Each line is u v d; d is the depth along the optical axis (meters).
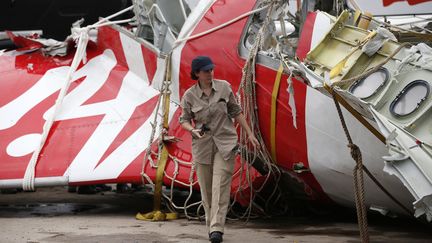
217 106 8.98
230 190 9.68
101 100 12.46
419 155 6.79
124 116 12.02
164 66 11.79
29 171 11.20
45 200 13.71
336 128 9.11
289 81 8.33
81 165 11.21
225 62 10.77
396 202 9.18
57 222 10.75
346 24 8.62
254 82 10.10
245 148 10.30
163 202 12.38
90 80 12.95
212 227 8.83
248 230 10.03
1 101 12.67
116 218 11.16
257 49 10.18
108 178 11.02
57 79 13.16
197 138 9.03
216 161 9.01
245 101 10.23
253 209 11.17
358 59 7.96
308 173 9.91
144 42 12.58
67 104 12.41
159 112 11.81
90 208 12.46
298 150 9.76
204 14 11.55
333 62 8.27
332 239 9.30
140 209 12.27
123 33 13.16
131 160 11.19
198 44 11.32
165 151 11.16
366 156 8.82
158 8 12.45
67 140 11.68
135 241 9.10
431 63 7.39
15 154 11.55
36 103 12.55
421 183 6.57
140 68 12.71
